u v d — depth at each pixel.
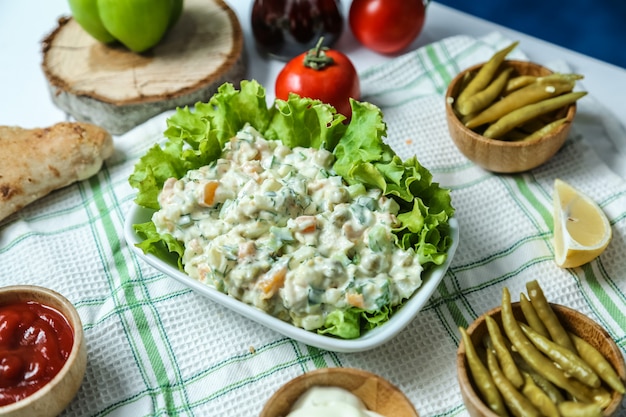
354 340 0.62
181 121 0.73
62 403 0.62
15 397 0.62
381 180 0.66
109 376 0.67
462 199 0.77
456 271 0.72
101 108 0.84
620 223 0.74
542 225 0.75
